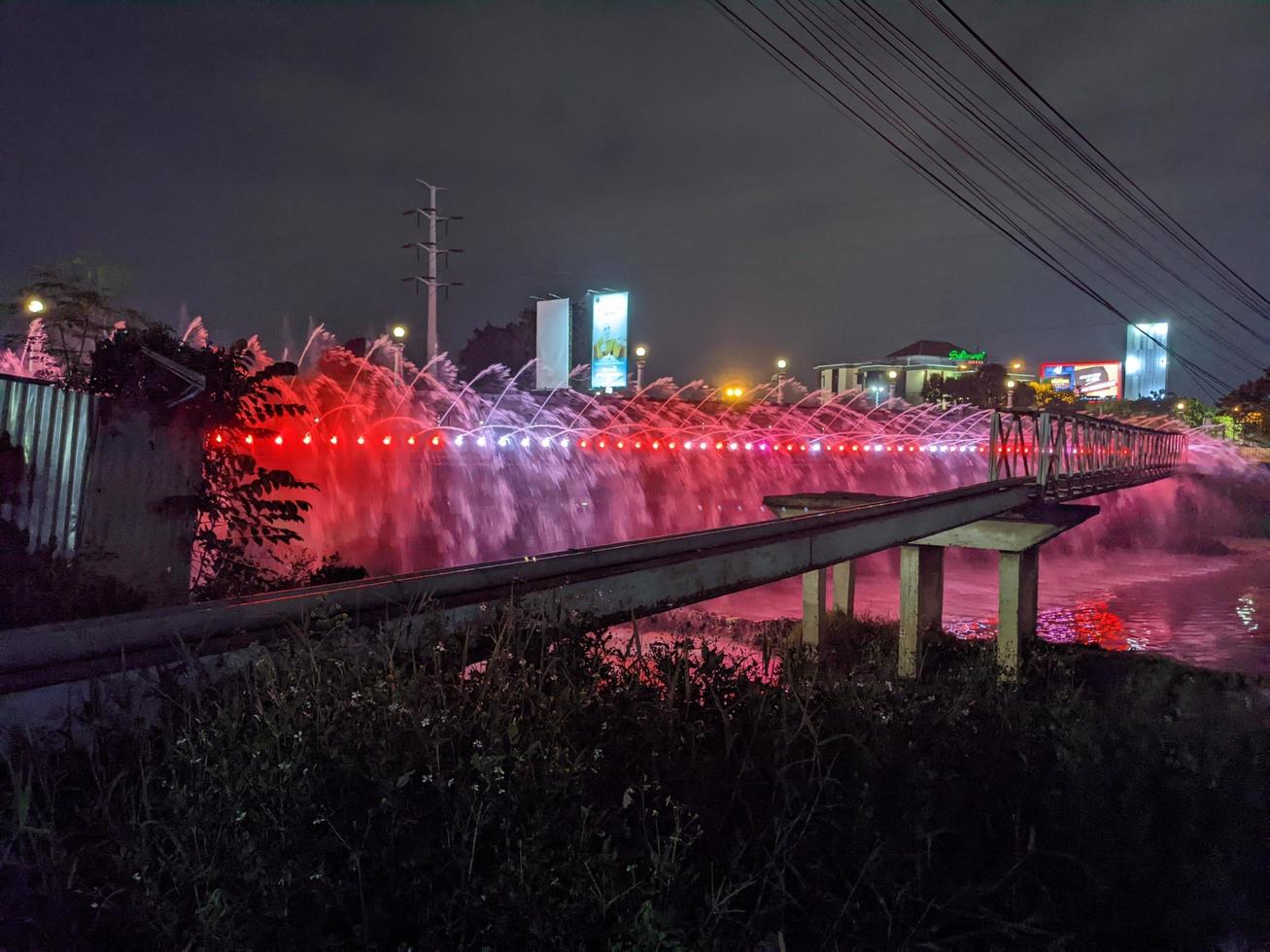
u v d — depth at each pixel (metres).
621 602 6.36
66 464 8.21
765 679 5.03
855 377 126.62
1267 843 4.90
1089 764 4.79
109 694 3.43
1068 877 4.02
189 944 2.25
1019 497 17.19
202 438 9.10
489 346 86.88
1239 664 25.05
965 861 3.68
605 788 3.32
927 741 4.62
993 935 3.38
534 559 5.89
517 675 3.68
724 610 29.48
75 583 7.43
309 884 2.39
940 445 69.06
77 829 2.68
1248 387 92.69
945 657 14.45
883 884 3.25
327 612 3.96
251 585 9.31
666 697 3.91
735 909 2.82
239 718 3.03
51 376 14.29
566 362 65.94
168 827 2.54
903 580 16.44
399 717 3.05
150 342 9.11
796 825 3.40
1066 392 102.88
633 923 2.52
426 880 2.54
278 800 2.60
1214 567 48.06
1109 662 15.77
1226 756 5.77
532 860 2.55
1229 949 4.07
